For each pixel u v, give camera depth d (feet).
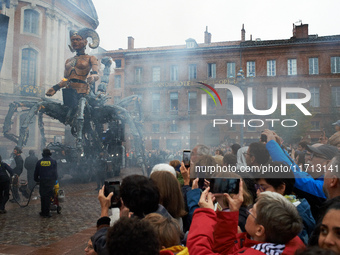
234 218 5.93
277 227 5.31
